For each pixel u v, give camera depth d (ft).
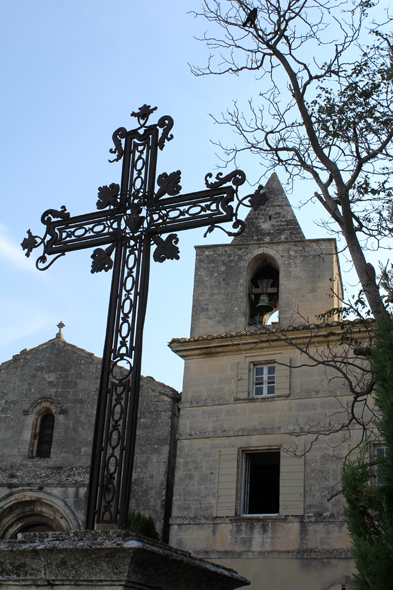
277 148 40.50
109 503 21.66
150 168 26.73
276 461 64.23
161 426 65.98
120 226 26.04
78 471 64.69
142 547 17.74
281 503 58.23
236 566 57.21
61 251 26.84
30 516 64.54
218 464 62.13
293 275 74.79
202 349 67.56
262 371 65.77
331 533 55.62
